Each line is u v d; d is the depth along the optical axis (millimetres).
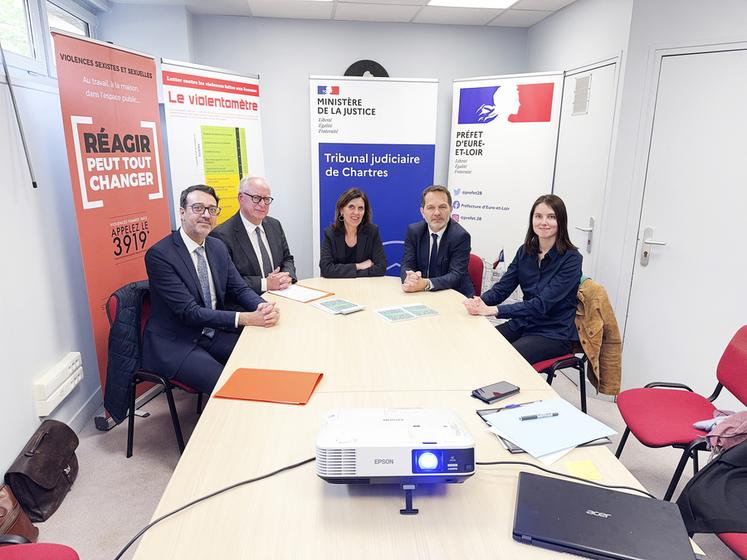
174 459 2428
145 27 3783
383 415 1139
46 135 2496
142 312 2461
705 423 1747
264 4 3742
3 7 2381
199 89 3637
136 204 2967
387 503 1046
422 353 1879
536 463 1191
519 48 4449
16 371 2100
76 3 3363
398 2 3672
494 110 3996
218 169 3844
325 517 1004
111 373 2395
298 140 4406
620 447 2146
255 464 1177
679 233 2898
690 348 2984
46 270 2422
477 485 1106
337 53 4266
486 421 1372
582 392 2467
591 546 902
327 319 2271
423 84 4109
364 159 4207
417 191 4316
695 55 2695
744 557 1272
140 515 2033
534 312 2453
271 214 4535
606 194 3109
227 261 2635
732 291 2822
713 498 1364
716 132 2719
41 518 1985
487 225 4207
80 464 2377
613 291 3125
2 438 1966
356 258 3262
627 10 2861
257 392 1527
